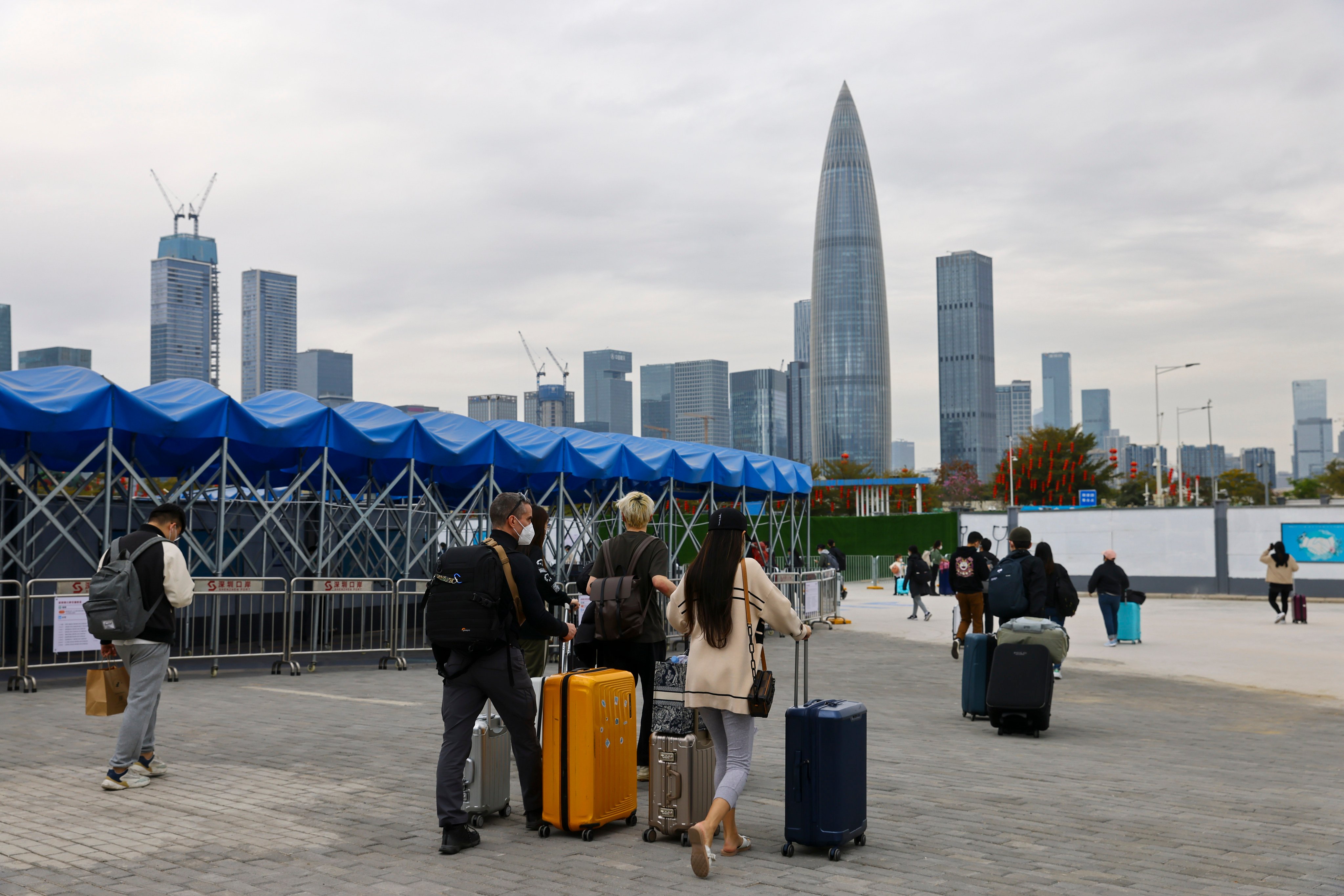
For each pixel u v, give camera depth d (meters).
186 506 15.75
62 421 12.90
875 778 7.58
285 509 17.89
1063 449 71.50
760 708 5.39
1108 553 18.94
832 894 4.87
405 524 20.55
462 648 5.66
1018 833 6.02
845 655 17.42
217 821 6.19
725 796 5.29
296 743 8.71
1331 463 103.75
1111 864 5.40
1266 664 16.02
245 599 15.59
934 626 24.14
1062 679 14.13
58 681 12.57
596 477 21.27
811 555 46.84
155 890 4.89
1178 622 24.86
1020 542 11.81
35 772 7.51
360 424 16.67
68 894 4.84
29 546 14.38
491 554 5.75
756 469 25.70
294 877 5.11
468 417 19.55
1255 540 34.78
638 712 7.97
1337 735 9.78
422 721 9.85
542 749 6.04
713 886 4.99
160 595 6.98
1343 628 22.91
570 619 11.77
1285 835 6.02
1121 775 7.75
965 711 10.52
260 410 15.64
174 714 10.28
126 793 6.88
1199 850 5.67
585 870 5.24
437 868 5.27
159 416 13.73
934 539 44.16
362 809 6.49
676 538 30.50
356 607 16.34
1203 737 9.62
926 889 4.95
